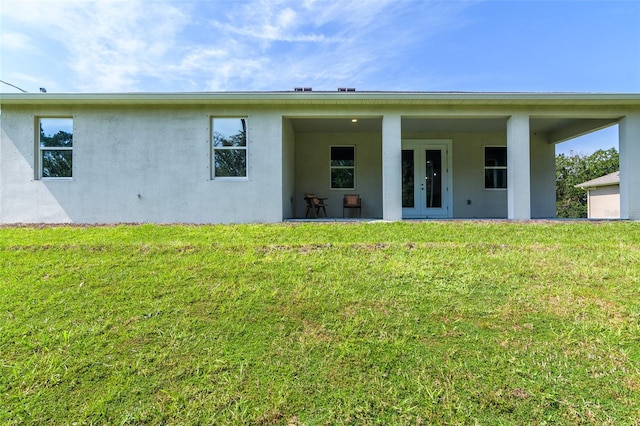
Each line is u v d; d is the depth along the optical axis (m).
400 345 2.46
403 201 10.70
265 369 2.24
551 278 3.52
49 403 1.96
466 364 2.26
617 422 1.80
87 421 1.86
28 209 7.48
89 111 7.50
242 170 7.70
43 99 7.12
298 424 1.84
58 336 2.54
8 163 7.45
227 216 7.57
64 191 7.48
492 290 3.27
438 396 2.00
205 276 3.61
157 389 2.07
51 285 3.37
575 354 2.32
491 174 10.83
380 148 10.75
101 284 3.40
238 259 4.11
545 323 2.70
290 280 3.52
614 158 24.95
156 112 7.53
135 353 2.38
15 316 2.81
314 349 2.43
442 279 3.53
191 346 2.46
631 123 7.49
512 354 2.34
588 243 5.13
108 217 7.53
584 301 3.02
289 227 6.50
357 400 1.99
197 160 7.55
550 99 7.14
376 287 3.36
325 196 10.76
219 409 1.93
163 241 5.38
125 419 1.86
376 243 4.93
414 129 10.34
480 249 4.55
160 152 7.54
